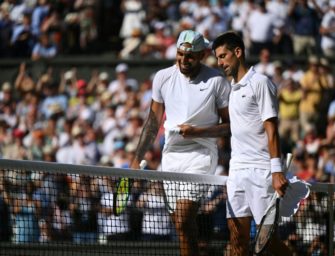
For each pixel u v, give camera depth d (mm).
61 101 57281
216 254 26953
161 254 27219
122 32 69375
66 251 27859
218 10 62031
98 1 69750
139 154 24984
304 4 60344
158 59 60000
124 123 53281
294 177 22906
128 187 24172
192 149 24625
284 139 48562
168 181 24328
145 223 32250
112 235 33719
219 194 28844
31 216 34000
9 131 55469
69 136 52469
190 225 23953
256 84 22500
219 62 23094
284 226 27484
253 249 23000
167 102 24703
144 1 69188
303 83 53000
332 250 25562
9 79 61781
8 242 32156
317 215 27062
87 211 35562
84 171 22594
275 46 59656
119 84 57438
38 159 51812
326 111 53281
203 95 24328
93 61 61406
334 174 43562
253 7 60750
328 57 56812
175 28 65438
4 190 32719
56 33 66000
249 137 22766
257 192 22688
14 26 65562
